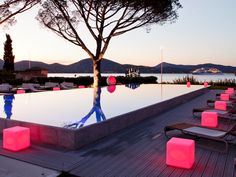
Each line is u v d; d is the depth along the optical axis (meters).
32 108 7.46
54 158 3.76
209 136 4.09
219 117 6.77
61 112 6.81
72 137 4.15
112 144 4.43
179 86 16.41
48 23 12.96
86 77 20.27
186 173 3.26
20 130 4.12
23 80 20.58
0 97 10.06
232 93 11.89
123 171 3.32
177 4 12.71
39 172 3.50
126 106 7.87
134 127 5.70
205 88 15.23
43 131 4.51
